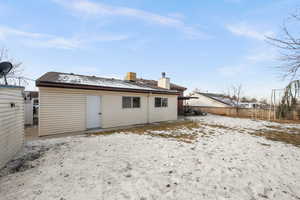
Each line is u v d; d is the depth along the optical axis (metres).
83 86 7.40
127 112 9.83
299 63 4.42
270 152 4.80
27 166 3.43
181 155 4.32
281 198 2.42
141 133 7.46
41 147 4.92
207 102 23.31
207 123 11.44
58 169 3.28
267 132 8.38
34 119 12.31
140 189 2.56
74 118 7.56
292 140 6.60
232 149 5.04
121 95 9.46
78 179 2.86
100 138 6.21
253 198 2.39
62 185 2.63
